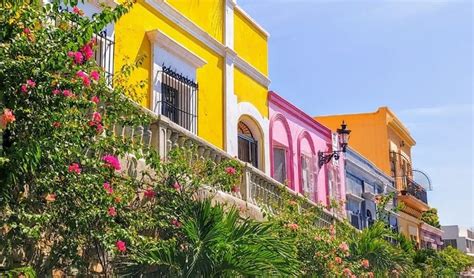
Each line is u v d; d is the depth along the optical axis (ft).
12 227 18.61
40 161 18.66
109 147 22.43
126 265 22.72
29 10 18.95
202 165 29.45
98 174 20.86
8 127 17.46
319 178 65.57
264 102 54.75
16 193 19.02
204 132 43.47
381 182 92.63
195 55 42.37
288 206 38.65
